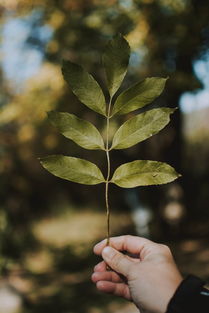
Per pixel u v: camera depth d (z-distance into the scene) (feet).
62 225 38.11
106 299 19.34
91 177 3.29
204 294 2.86
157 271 3.26
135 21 21.25
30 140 27.84
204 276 20.18
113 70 3.19
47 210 40.83
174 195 31.17
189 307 2.83
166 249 3.64
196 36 21.30
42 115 24.76
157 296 3.12
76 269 25.98
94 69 22.98
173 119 29.19
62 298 20.15
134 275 3.30
